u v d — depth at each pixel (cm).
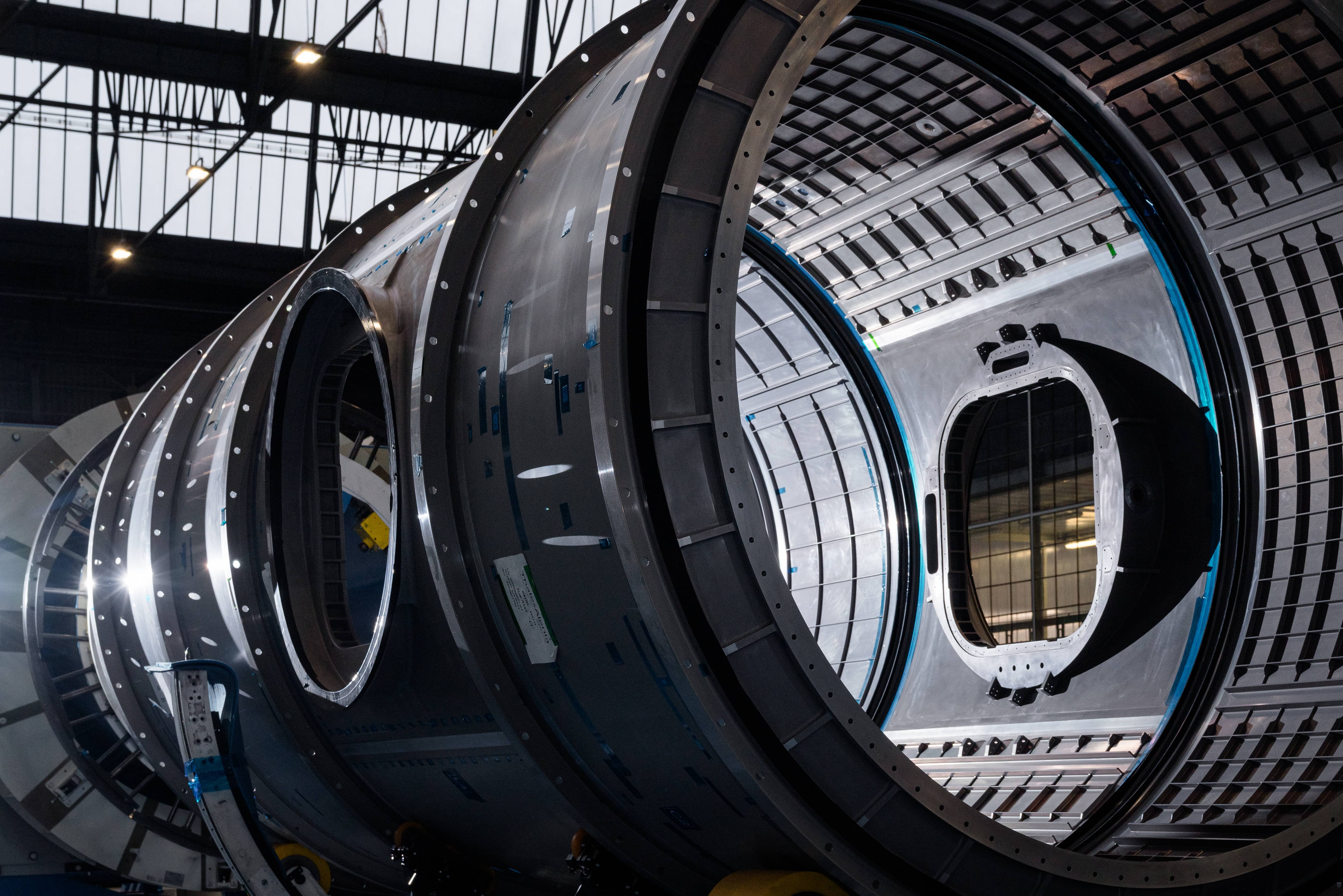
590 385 371
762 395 1077
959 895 422
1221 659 758
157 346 2617
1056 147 756
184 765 504
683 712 385
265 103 2247
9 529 921
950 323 951
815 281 968
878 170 827
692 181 396
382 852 620
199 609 638
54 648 905
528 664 437
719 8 410
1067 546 1043
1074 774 786
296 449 588
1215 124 691
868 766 400
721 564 384
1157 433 845
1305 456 746
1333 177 680
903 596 1013
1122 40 657
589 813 448
